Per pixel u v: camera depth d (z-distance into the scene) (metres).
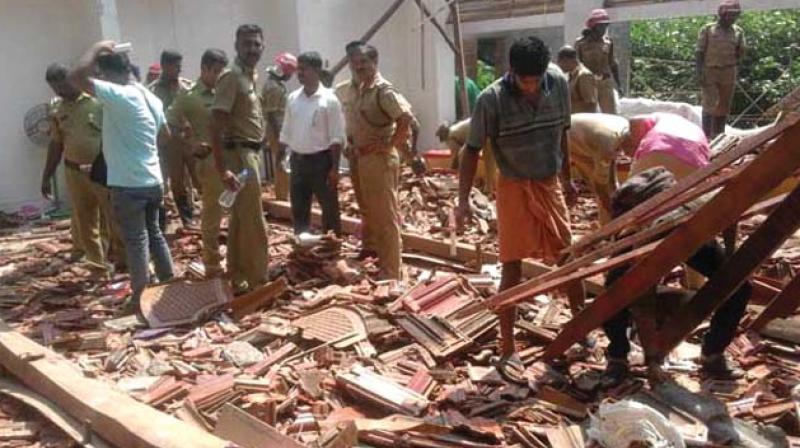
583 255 4.37
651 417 3.20
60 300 6.38
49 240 8.87
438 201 9.16
